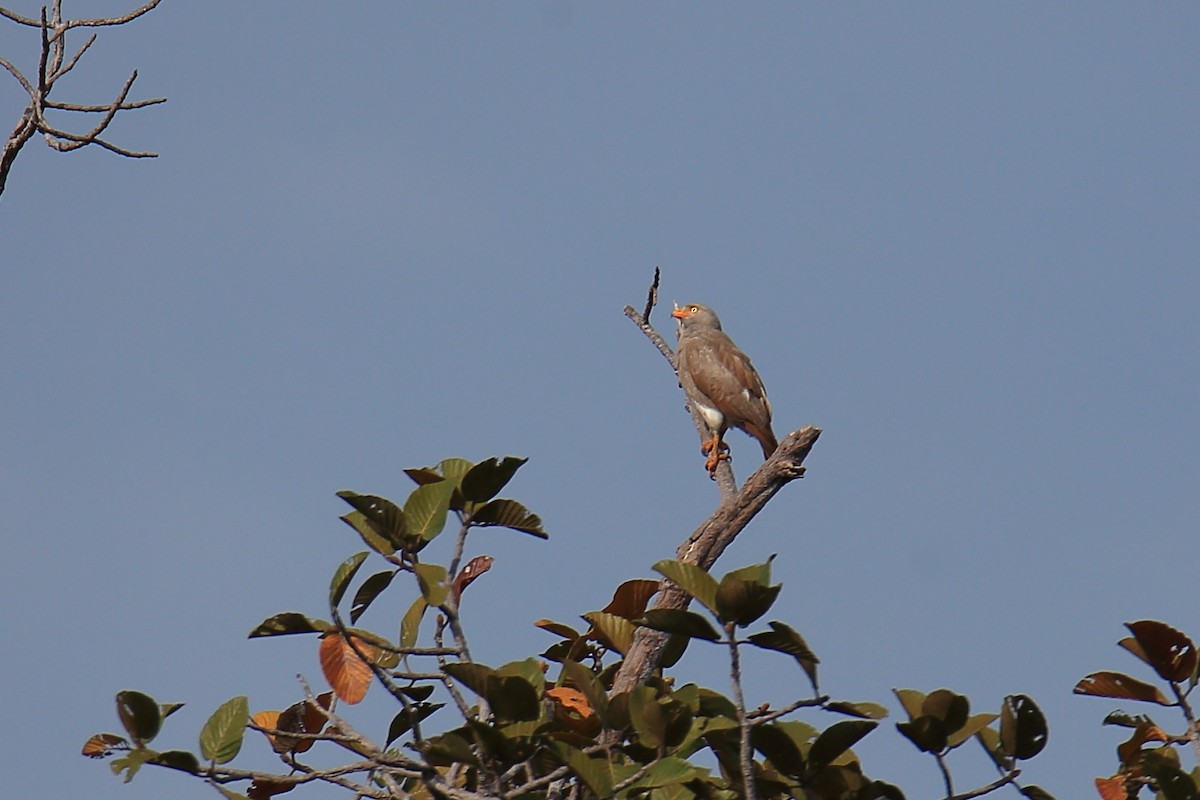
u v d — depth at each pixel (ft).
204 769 32.27
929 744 33.55
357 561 31.58
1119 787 37.78
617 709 33.27
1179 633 35.91
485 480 32.58
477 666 31.96
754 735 33.17
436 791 32.53
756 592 29.45
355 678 33.47
